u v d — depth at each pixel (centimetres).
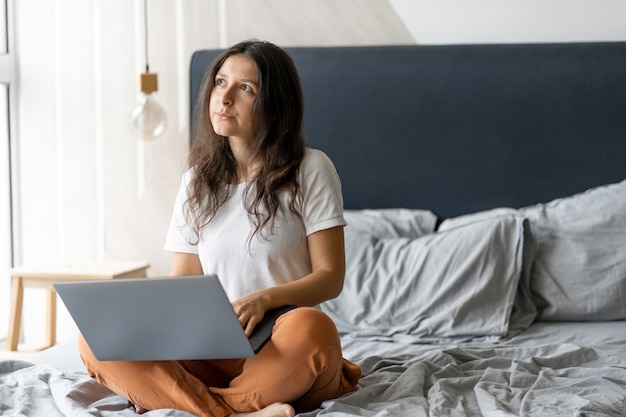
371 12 377
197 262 247
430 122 363
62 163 419
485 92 357
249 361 209
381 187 371
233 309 192
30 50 417
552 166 353
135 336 204
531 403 216
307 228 230
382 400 224
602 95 346
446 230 327
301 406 216
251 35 391
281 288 214
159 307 197
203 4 396
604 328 304
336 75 372
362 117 370
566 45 352
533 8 360
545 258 321
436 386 227
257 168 235
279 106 234
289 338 206
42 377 240
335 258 228
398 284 315
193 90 388
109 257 420
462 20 368
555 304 313
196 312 194
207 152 241
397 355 267
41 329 428
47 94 417
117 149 413
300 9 385
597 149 348
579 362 256
